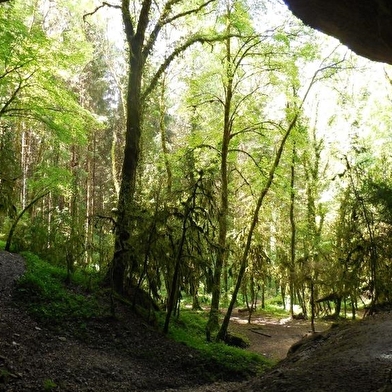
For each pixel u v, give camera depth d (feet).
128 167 43.93
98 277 42.96
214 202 40.96
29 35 42.80
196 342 39.37
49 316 32.68
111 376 27.20
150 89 47.91
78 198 63.82
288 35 45.55
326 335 30.27
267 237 73.77
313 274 53.42
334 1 17.83
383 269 43.37
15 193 53.36
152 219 38.70
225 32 51.03
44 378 23.58
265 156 58.90
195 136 58.65
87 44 50.19
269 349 50.16
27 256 45.70
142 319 39.55
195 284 41.98
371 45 18.84
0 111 48.93
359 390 16.51
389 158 72.74
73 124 51.13
